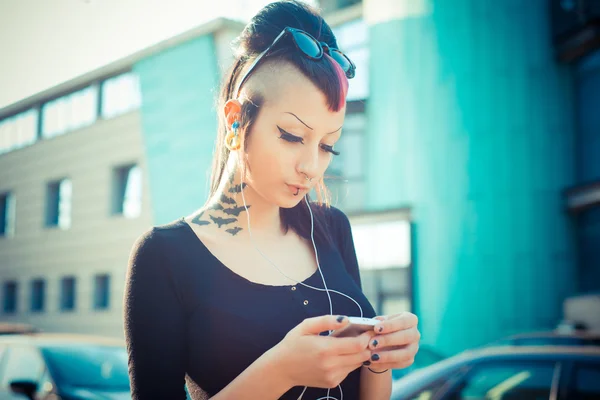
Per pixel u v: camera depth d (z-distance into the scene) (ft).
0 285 52.65
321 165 3.41
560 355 9.46
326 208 4.19
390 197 41.09
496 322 37.60
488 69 39.93
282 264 3.53
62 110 45.09
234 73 3.59
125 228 45.21
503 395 9.18
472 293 38.22
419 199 40.09
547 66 39.32
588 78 38.27
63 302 49.47
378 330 2.89
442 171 39.91
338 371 2.81
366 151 42.78
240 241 3.49
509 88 39.52
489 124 39.45
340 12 45.03
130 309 3.24
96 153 46.14
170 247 3.30
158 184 42.27
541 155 38.65
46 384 13.44
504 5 40.16
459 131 39.91
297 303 3.38
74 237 48.44
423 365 21.20
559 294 37.27
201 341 3.22
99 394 13.05
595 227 36.78
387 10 42.60
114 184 45.62
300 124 3.22
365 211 41.09
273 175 3.29
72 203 48.34
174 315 3.24
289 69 3.24
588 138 38.19
